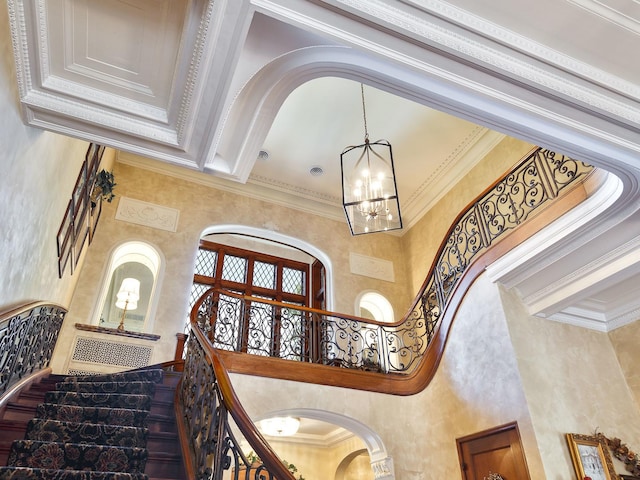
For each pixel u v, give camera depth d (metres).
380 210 6.28
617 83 3.33
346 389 6.34
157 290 7.94
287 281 10.49
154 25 2.68
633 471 5.01
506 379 5.34
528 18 2.97
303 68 2.81
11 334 3.85
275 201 10.01
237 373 5.84
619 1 3.00
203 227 8.93
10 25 2.62
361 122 8.84
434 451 6.07
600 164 3.73
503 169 8.34
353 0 2.49
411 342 9.06
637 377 5.75
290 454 8.83
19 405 4.06
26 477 3.02
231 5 2.32
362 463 8.92
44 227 4.46
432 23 2.75
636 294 5.73
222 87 2.72
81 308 7.33
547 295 5.57
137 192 8.73
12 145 3.19
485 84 3.00
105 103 3.04
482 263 6.02
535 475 4.74
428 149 9.25
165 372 5.82
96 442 3.83
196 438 3.67
